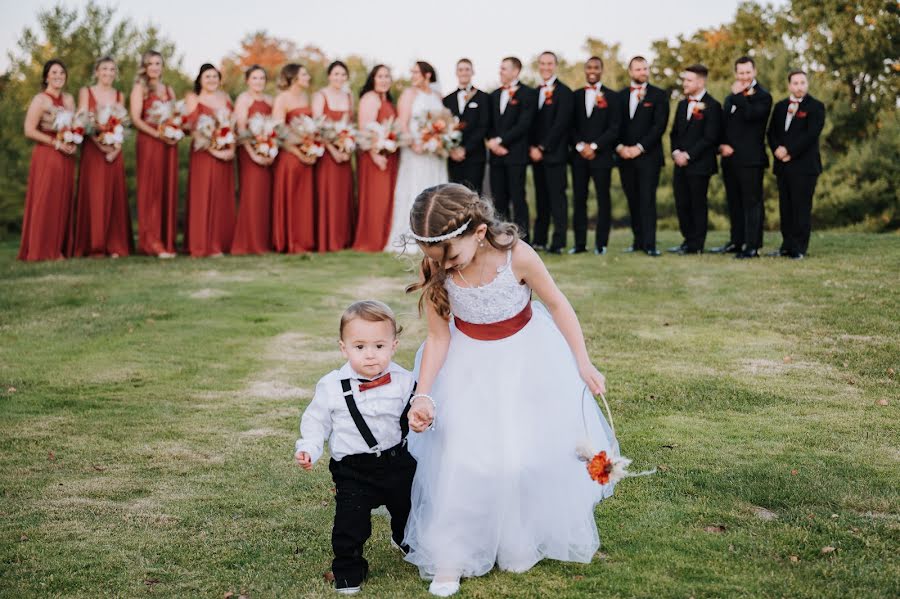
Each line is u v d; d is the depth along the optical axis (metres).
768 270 9.05
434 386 3.38
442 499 3.19
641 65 10.63
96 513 3.76
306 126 11.56
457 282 3.24
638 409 5.05
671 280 8.78
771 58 19.03
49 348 6.65
